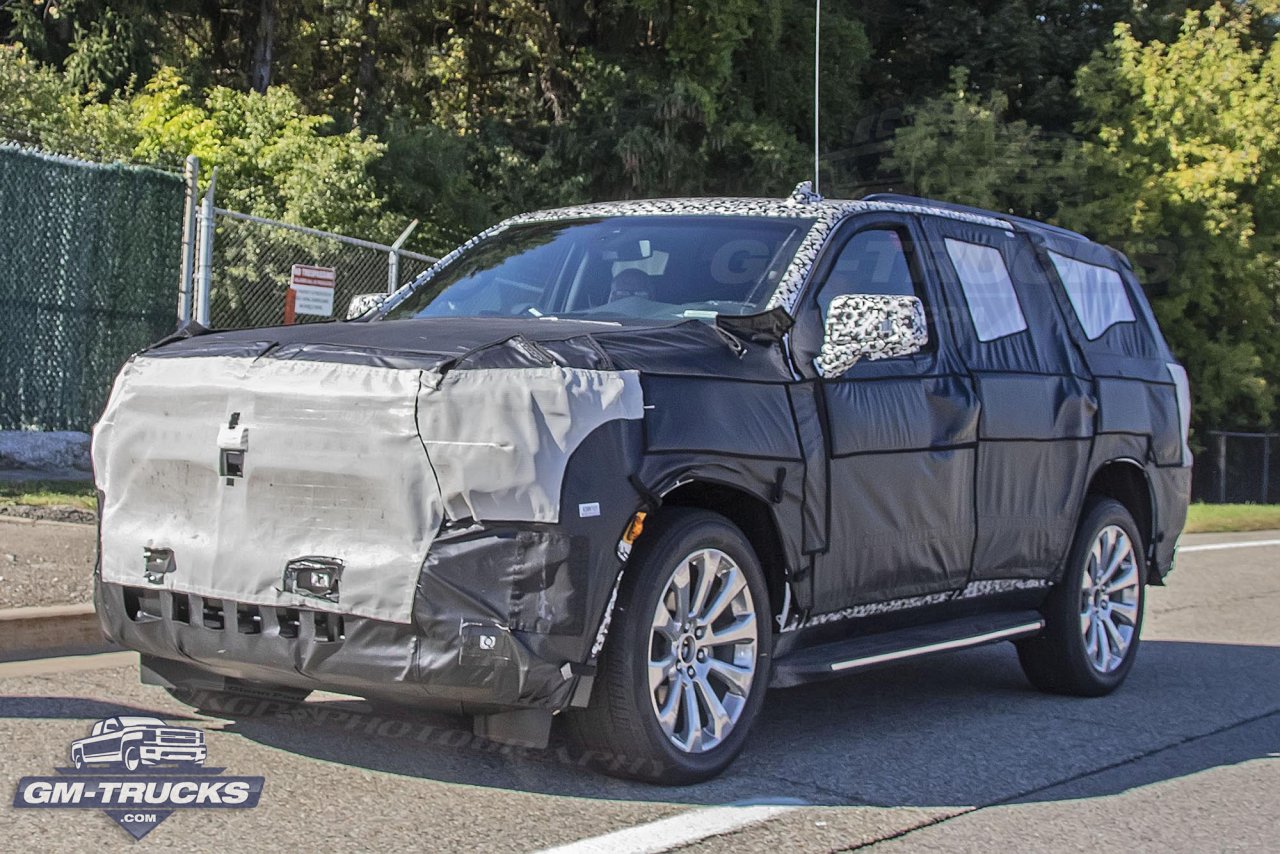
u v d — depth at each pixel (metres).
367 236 18.33
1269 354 31.09
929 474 5.76
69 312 12.59
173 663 5.04
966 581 6.10
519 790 4.67
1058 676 6.96
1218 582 12.12
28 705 5.48
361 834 4.16
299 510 4.43
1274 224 29.94
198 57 24.62
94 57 21.23
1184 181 27.84
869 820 4.64
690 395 4.73
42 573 7.43
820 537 5.21
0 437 12.09
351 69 28.92
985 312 6.45
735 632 4.90
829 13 29.94
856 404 5.42
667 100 25.16
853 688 7.07
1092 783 5.31
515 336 4.52
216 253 14.42
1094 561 7.06
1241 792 5.27
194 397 4.66
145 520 4.74
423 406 4.30
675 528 4.64
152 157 17.31
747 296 5.48
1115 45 29.11
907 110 27.78
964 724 6.27
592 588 4.29
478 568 4.24
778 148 26.75
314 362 4.52
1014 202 27.73
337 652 4.36
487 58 28.31
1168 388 7.73
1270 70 28.86
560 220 6.40
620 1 25.94
